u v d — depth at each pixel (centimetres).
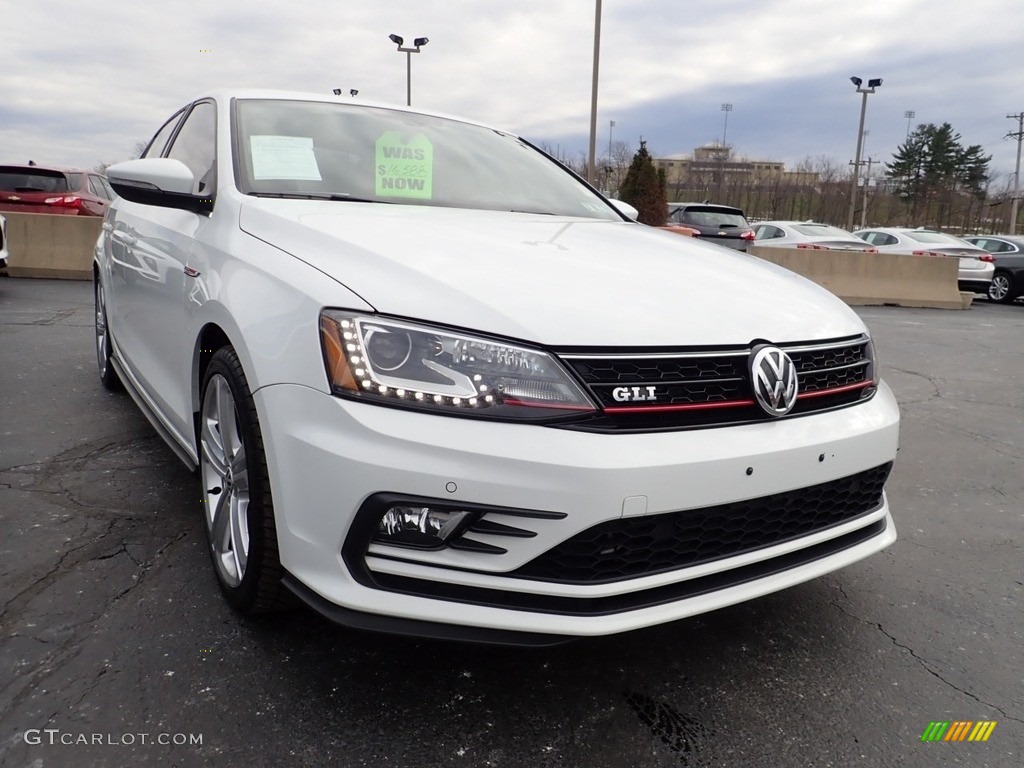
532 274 196
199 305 228
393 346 171
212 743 171
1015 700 204
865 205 4919
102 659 198
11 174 1120
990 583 273
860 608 251
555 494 166
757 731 187
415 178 289
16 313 717
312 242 206
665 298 198
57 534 267
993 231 6084
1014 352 827
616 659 213
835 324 220
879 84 3716
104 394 449
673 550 182
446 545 171
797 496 198
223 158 266
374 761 169
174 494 306
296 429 176
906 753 182
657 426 177
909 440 459
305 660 202
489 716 186
